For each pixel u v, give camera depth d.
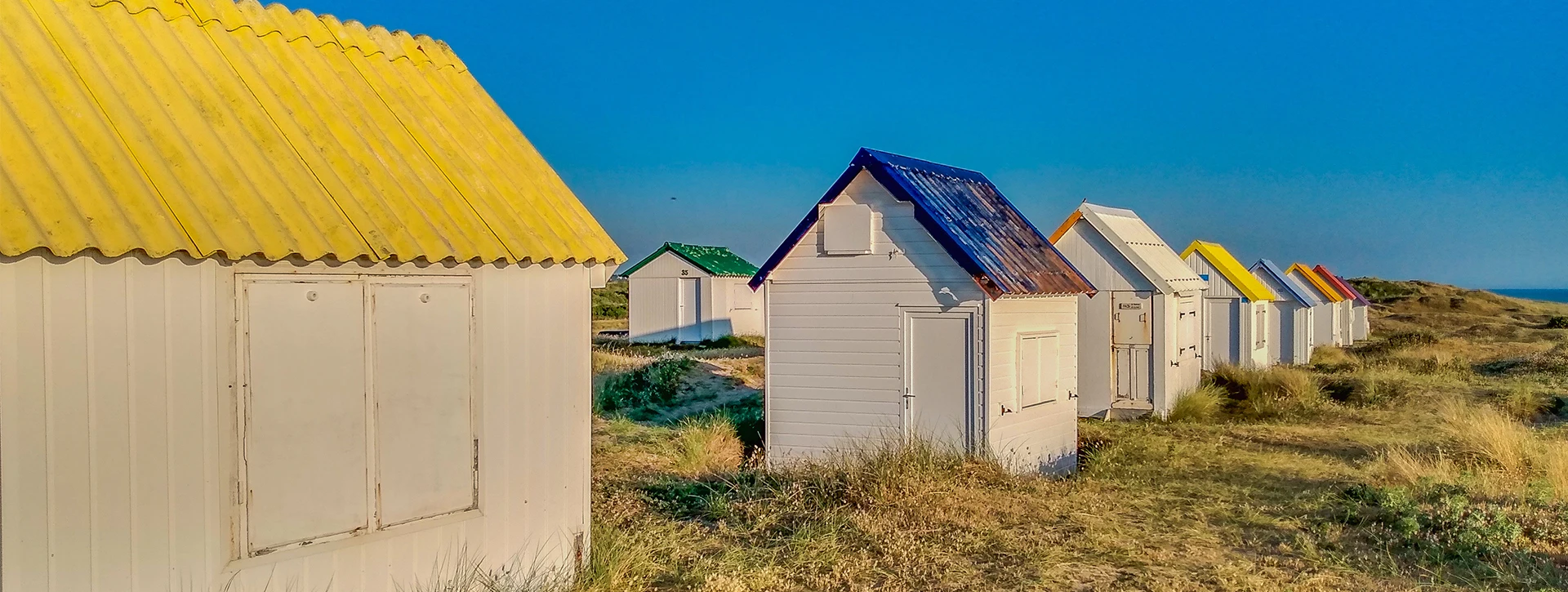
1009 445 13.20
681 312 40.56
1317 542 8.84
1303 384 21.75
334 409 5.70
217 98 6.09
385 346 5.91
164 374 5.06
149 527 5.02
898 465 10.46
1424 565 8.04
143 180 5.21
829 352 13.73
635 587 7.29
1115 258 20.00
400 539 6.04
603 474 11.89
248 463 5.36
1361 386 22.42
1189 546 8.78
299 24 7.16
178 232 4.99
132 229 4.86
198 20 6.57
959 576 7.82
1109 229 19.98
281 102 6.44
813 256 13.83
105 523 4.88
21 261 4.61
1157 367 19.70
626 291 75.50
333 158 6.23
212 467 5.23
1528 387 21.45
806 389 13.84
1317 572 7.92
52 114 5.26
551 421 6.89
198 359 5.17
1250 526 9.59
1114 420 19.66
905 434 12.33
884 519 9.32
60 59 5.66
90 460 4.83
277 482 5.48
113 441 4.90
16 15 5.76
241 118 6.09
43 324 4.68
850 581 7.57
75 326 4.77
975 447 12.74
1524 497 10.07
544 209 7.05
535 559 6.78
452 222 6.25
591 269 7.15
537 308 6.76
